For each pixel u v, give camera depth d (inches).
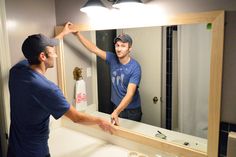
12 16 57.7
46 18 65.2
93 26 58.0
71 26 62.9
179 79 47.9
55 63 68.4
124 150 57.2
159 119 53.2
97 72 62.8
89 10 53.3
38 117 46.5
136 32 52.8
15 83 46.4
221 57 40.0
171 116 51.0
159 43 49.5
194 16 42.0
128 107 58.3
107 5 54.3
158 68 51.3
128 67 56.5
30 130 47.7
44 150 51.0
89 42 61.9
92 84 64.6
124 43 55.5
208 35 41.3
